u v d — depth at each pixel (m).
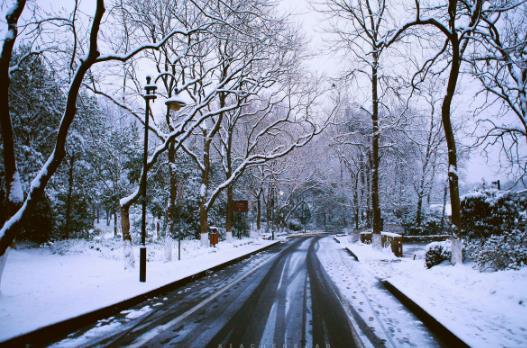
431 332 6.08
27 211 8.27
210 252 21.52
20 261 15.08
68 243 19.39
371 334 5.96
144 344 5.47
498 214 12.50
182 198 30.89
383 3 17.50
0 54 7.86
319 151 43.19
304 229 64.75
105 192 30.11
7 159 8.26
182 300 8.71
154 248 22.56
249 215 55.41
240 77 19.28
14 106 16.30
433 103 30.67
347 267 15.12
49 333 5.87
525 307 6.72
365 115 33.91
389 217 40.16
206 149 25.22
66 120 8.77
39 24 9.81
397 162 35.25
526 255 9.52
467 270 10.53
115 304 7.56
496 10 12.92
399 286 9.56
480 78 14.62
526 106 13.32
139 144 29.25
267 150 38.72
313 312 7.45
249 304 8.21
